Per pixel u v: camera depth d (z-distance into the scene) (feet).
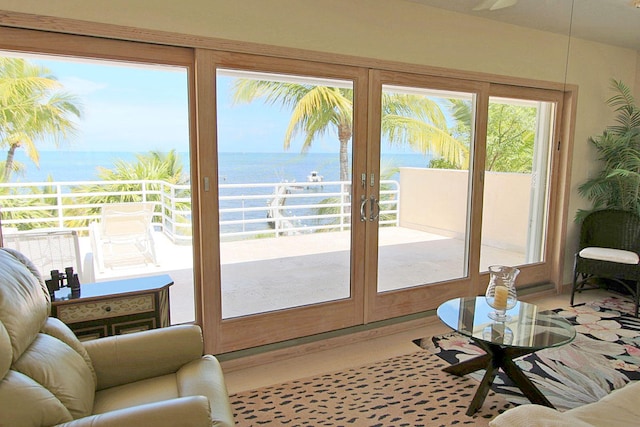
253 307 9.97
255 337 9.70
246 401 7.97
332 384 8.61
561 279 14.70
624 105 14.80
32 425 3.95
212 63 8.54
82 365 5.28
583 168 14.57
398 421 7.33
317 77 9.73
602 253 12.87
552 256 14.69
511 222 13.80
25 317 4.71
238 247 9.57
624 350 10.11
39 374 4.47
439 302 12.21
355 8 9.80
